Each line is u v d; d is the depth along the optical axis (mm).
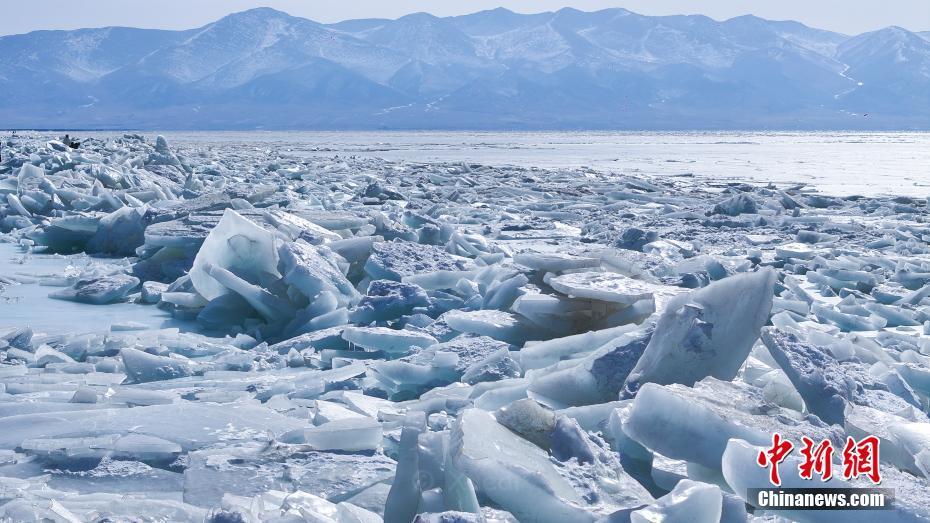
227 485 3270
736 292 4250
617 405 3822
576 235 13555
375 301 6414
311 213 10836
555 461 3010
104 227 11008
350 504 2846
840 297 8359
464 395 4410
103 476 3480
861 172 35094
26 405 4238
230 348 5832
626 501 2857
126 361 5152
